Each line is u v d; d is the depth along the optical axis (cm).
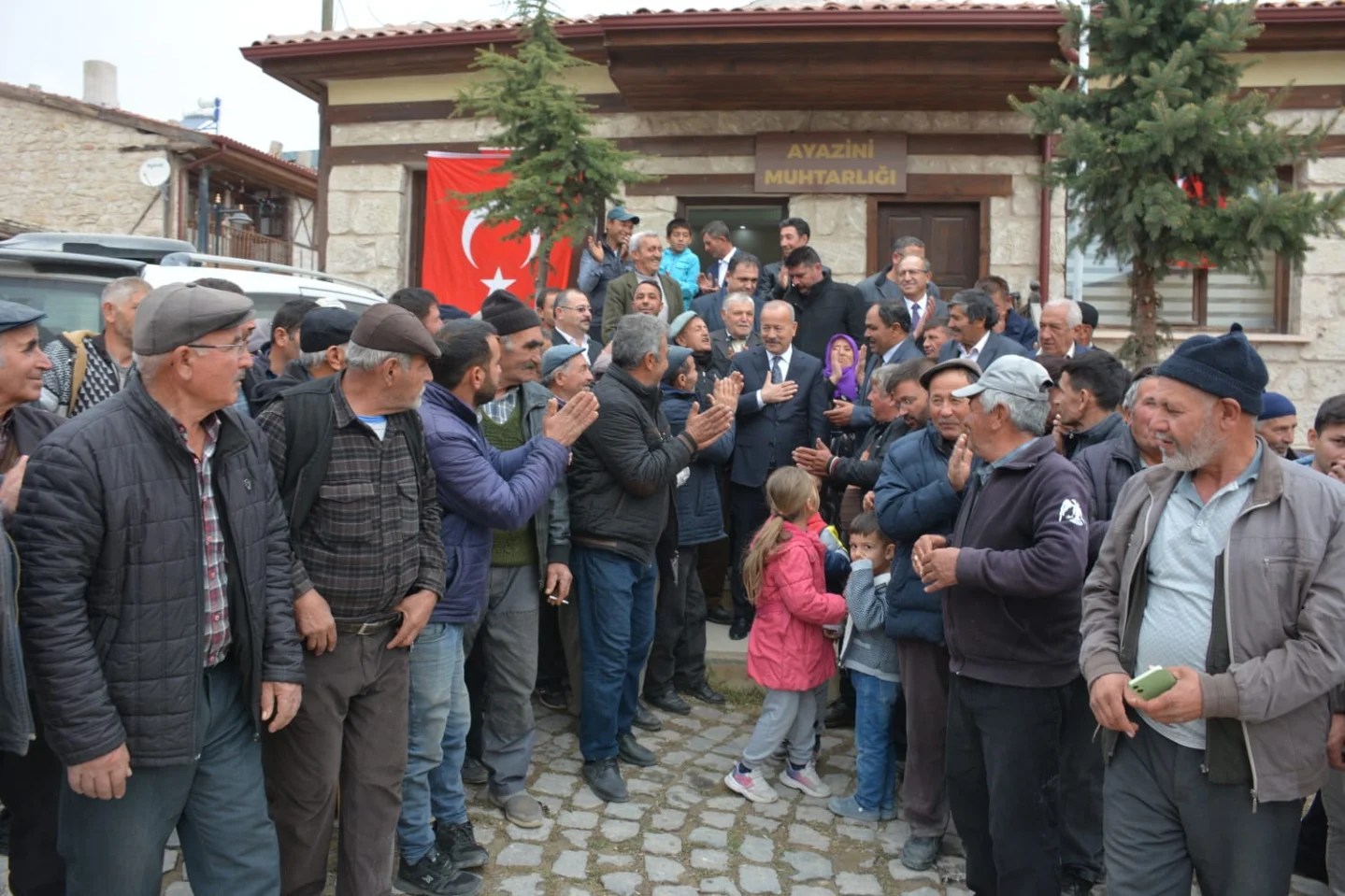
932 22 817
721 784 459
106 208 1605
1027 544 325
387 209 1027
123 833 251
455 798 376
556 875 375
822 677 447
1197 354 254
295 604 290
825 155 959
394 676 317
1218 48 643
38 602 235
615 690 441
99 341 442
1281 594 246
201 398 255
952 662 339
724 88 903
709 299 712
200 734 260
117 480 243
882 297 718
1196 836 256
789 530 452
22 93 1603
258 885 272
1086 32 689
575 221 733
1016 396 327
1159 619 264
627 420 431
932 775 393
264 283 604
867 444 507
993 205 950
